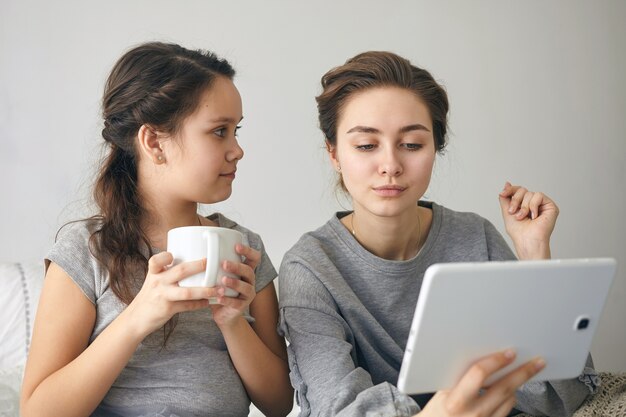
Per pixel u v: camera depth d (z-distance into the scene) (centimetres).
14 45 220
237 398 119
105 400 115
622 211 260
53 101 221
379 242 129
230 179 122
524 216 128
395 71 120
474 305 78
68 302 115
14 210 217
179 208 125
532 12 256
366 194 119
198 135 117
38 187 218
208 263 96
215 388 117
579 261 79
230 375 119
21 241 217
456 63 249
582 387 114
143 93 118
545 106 256
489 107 251
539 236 125
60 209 219
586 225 258
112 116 122
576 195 258
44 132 220
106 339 105
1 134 218
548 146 255
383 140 117
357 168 119
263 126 231
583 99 259
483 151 250
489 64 252
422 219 134
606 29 262
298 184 232
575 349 86
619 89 263
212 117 117
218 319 107
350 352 122
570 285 80
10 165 218
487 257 133
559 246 257
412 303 129
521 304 79
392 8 244
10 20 220
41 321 115
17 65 220
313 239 133
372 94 118
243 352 117
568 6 259
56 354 112
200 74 119
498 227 249
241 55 231
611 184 261
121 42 224
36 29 221
